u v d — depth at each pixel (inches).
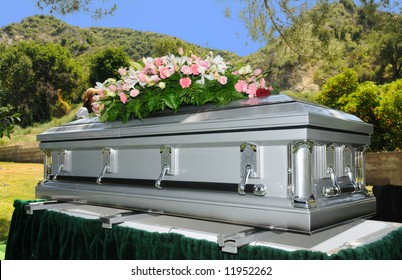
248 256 43.7
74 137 71.2
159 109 60.9
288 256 40.9
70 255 65.2
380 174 197.8
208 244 47.1
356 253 39.6
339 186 48.1
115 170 64.4
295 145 43.4
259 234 44.1
